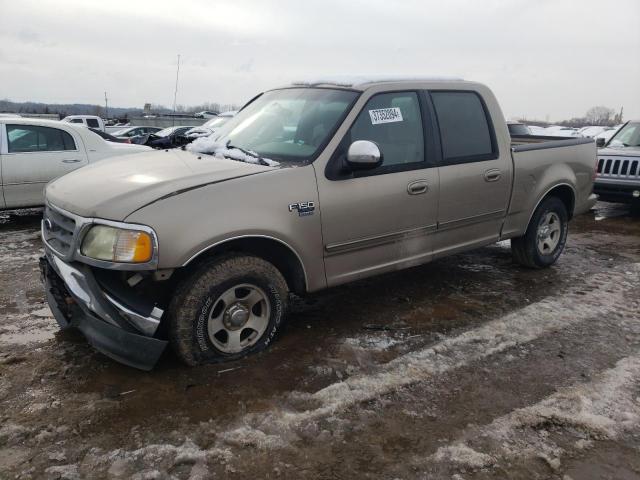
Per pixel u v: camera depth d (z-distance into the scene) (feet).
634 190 27.20
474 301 15.29
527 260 17.98
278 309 11.66
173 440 8.69
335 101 13.06
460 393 10.35
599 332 13.33
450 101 14.67
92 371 10.76
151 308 10.13
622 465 8.48
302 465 8.23
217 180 10.66
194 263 10.63
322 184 11.75
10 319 13.33
